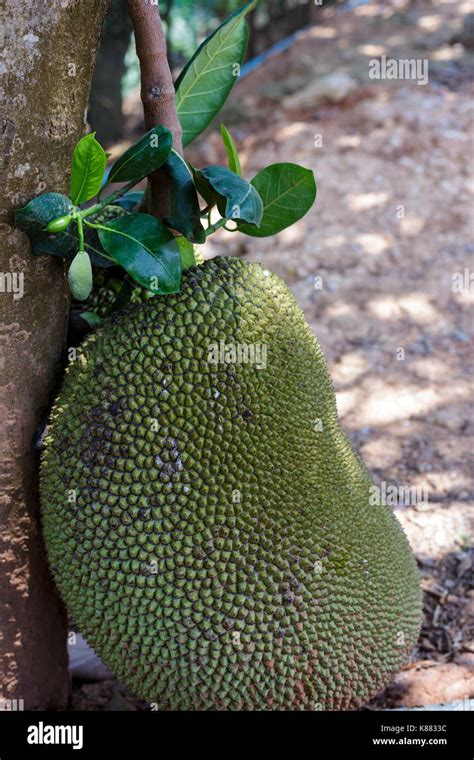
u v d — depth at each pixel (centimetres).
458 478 221
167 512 143
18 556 153
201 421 144
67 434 147
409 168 347
